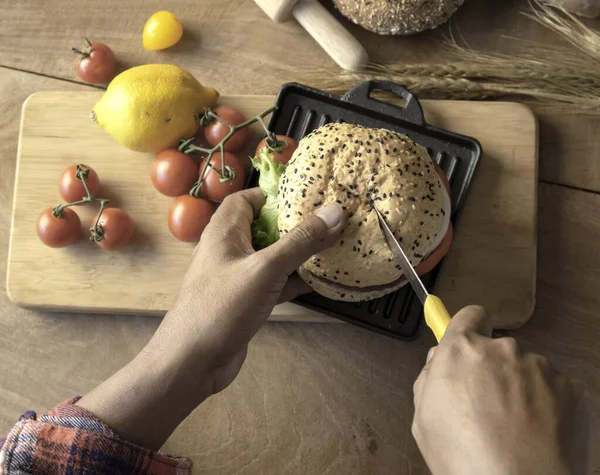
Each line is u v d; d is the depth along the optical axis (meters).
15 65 1.65
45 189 1.55
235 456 1.51
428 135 1.48
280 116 1.52
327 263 1.20
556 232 1.54
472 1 1.62
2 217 1.61
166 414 1.08
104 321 1.56
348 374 1.52
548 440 0.73
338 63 1.56
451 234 1.33
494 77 1.58
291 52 1.63
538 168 1.54
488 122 1.52
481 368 0.80
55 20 1.66
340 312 1.45
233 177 1.42
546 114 1.57
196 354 1.09
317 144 1.21
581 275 1.52
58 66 1.65
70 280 1.52
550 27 1.58
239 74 1.63
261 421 1.51
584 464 0.76
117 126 1.43
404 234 1.16
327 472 1.49
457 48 1.56
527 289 1.47
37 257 1.52
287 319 1.51
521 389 0.77
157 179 1.47
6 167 1.62
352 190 1.17
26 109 1.57
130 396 1.05
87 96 1.57
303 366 1.53
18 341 1.57
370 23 1.54
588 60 1.57
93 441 0.97
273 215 1.31
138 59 1.64
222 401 1.52
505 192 1.50
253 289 1.10
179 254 1.52
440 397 0.81
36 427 0.96
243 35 1.64
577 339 1.51
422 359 1.51
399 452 1.49
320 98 1.51
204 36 1.64
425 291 1.13
